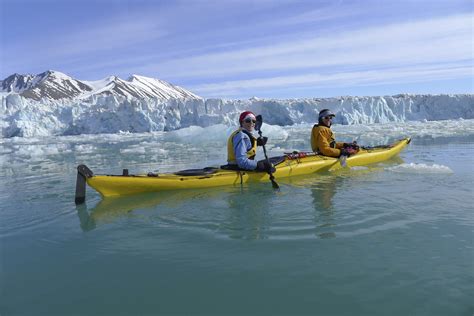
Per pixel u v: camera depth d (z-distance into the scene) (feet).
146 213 11.13
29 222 10.84
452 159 19.93
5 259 8.14
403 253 7.45
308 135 55.06
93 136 82.23
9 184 18.04
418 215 9.76
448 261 7.01
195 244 8.44
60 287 6.76
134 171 21.71
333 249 7.78
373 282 6.39
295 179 15.56
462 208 10.25
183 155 30.91
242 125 15.02
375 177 15.31
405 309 5.58
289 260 7.36
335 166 17.94
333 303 5.85
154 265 7.46
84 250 8.46
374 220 9.48
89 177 12.62
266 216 10.21
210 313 5.74
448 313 5.42
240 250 7.96
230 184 14.66
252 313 5.70
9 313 5.97
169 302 6.10
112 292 6.49
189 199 12.55
